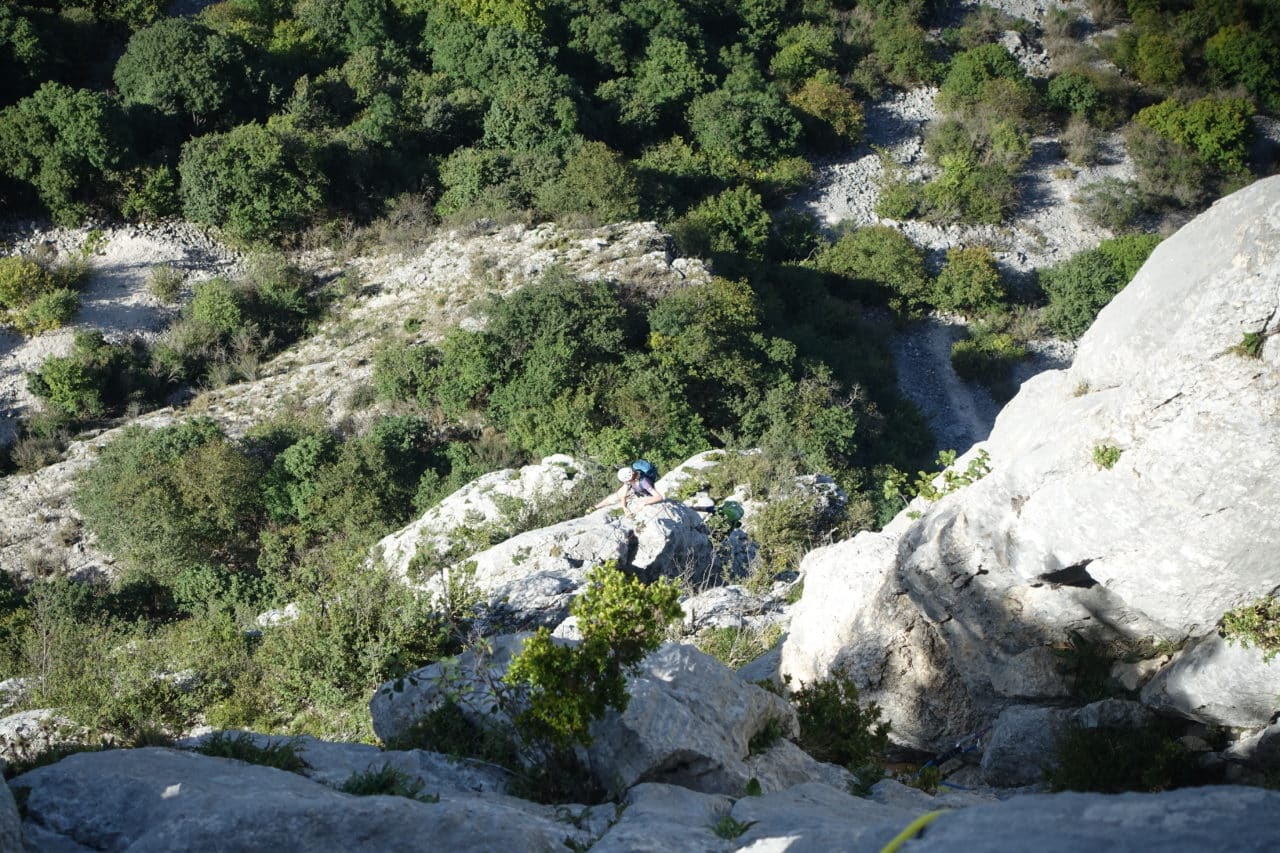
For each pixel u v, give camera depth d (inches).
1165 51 2549.2
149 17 2098.9
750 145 2170.3
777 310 1745.8
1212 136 2324.1
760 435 1328.7
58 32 1990.7
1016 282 2043.6
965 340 1915.6
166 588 1045.2
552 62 2140.7
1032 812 226.4
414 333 1483.8
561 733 318.0
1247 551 341.4
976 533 410.3
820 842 250.1
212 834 251.6
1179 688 373.7
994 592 416.5
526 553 650.2
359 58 2042.3
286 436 1285.7
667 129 2224.4
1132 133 2354.8
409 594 521.7
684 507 702.5
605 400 1286.9
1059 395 421.4
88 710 484.7
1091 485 366.6
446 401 1328.7
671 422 1270.9
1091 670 408.5
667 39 2295.8
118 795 272.4
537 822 276.1
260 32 2103.8
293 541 1110.4
